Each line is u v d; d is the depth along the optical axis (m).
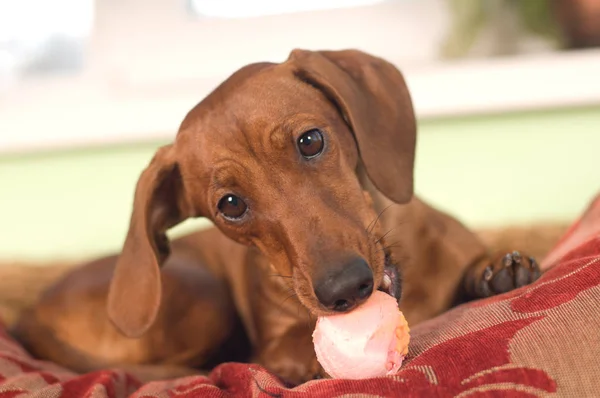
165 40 1.08
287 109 0.52
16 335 0.69
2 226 1.02
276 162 0.51
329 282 0.46
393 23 1.05
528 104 0.89
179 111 0.94
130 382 0.53
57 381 0.53
